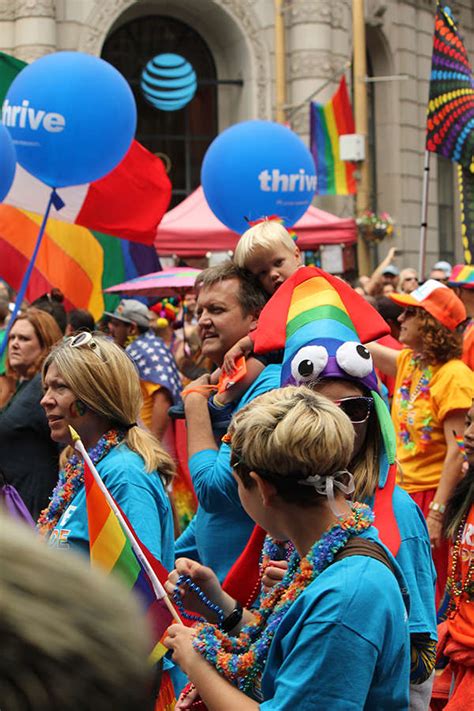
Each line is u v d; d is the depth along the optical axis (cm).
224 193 1135
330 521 361
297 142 1148
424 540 442
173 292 1374
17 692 151
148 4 3209
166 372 1097
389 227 2500
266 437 356
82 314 1129
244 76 3206
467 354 948
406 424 888
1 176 966
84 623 154
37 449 802
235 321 546
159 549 492
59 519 512
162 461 516
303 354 443
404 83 3584
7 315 1191
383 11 3412
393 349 993
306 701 336
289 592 359
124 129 1054
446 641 640
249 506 371
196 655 374
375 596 344
